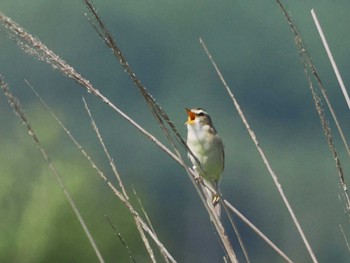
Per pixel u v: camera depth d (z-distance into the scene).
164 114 5.29
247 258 5.38
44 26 55.78
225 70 57.47
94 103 47.94
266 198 44.50
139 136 47.69
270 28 57.50
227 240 5.35
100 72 54.38
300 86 55.06
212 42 58.53
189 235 31.50
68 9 55.88
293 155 49.69
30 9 56.44
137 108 51.41
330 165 43.25
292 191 44.25
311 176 45.12
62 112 46.75
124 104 52.25
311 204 32.19
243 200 46.16
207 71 57.16
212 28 59.28
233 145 52.12
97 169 5.57
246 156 49.84
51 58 5.54
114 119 48.31
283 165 47.84
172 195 43.00
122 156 46.81
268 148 51.44
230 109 55.72
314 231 23.39
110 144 47.59
